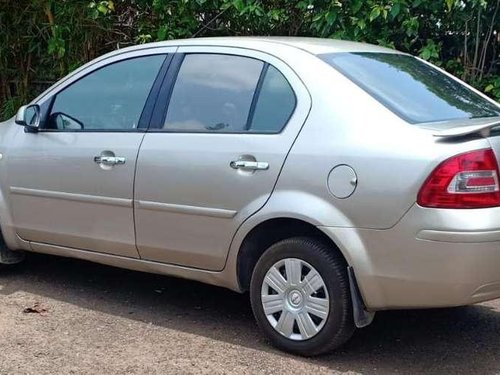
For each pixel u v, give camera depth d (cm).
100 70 507
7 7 852
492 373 402
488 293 374
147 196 459
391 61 468
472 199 365
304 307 411
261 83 435
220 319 484
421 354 428
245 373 398
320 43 460
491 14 666
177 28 734
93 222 491
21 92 900
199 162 437
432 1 656
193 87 461
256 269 429
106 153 478
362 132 391
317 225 394
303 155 402
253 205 417
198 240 444
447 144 370
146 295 532
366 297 391
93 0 760
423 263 370
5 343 437
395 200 373
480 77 680
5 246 556
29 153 519
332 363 412
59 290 541
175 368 404
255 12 688
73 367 404
